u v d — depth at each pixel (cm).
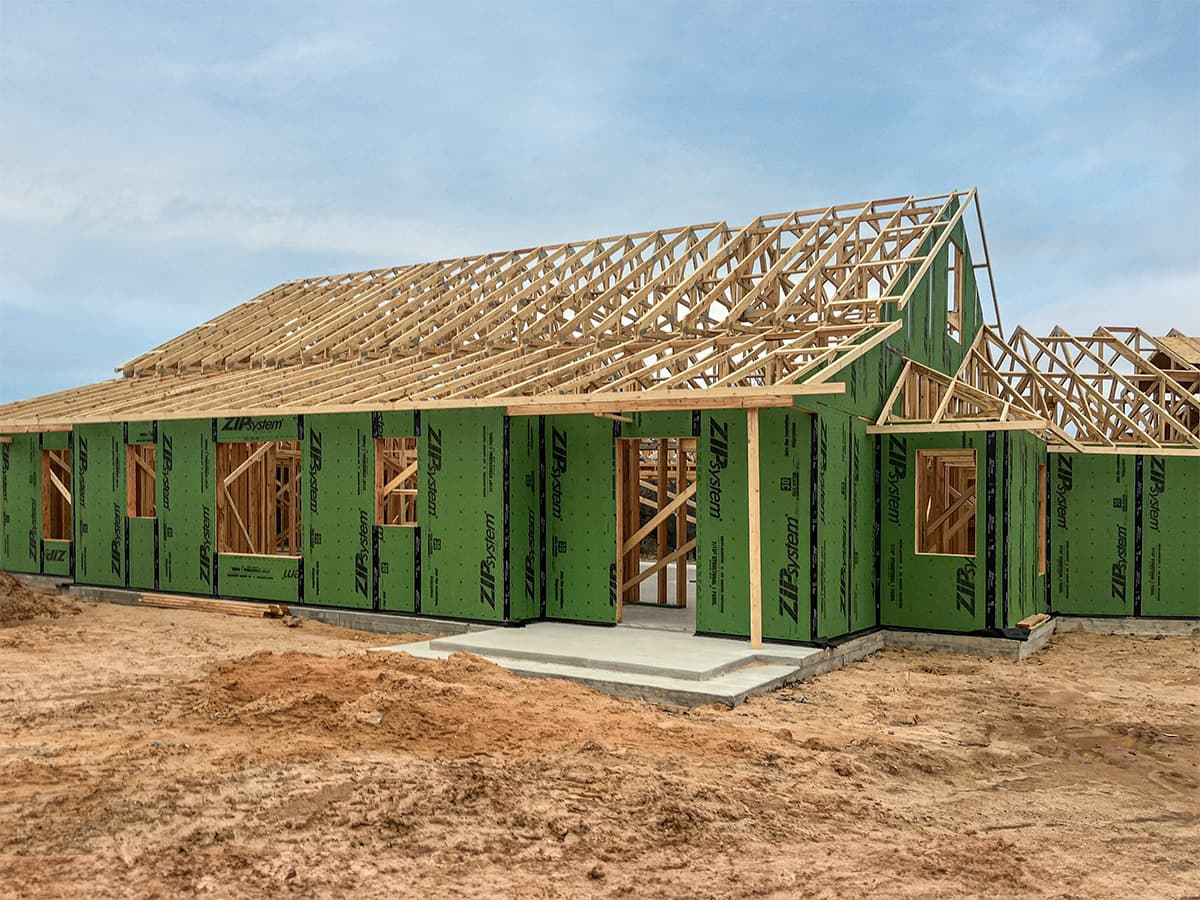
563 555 1358
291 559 1519
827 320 1466
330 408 1460
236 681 900
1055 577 1590
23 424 1788
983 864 561
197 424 1612
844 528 1274
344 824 575
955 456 1545
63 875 504
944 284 1711
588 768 675
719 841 576
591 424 1340
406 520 2217
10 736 776
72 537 1764
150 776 650
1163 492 1554
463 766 663
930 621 1351
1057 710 970
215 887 495
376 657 998
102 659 1134
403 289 2045
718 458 1239
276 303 2214
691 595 1742
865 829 614
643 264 1750
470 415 1355
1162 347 1820
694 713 913
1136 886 541
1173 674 1198
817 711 947
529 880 513
